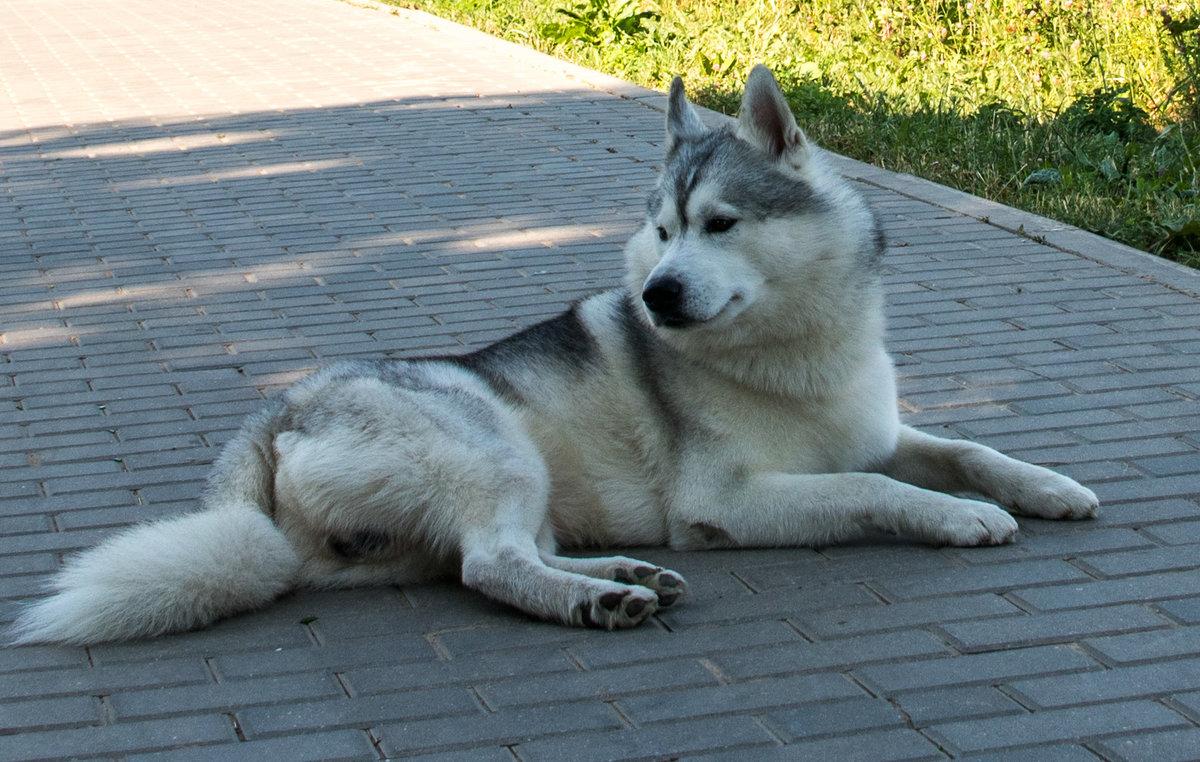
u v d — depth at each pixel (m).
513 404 4.14
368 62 14.10
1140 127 9.33
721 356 4.06
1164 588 3.61
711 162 4.07
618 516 4.18
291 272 7.22
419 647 3.46
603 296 4.50
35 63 14.60
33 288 7.01
